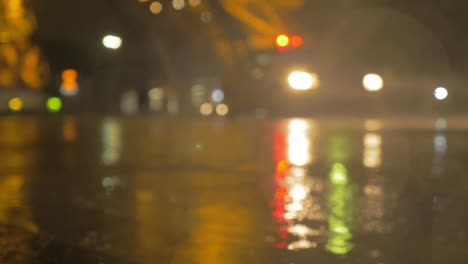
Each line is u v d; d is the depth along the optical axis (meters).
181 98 30.23
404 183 10.55
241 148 15.87
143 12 31.91
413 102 22.91
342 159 13.63
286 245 6.77
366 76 23.14
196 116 28.45
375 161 13.30
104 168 12.47
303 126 21.95
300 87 24.16
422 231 7.37
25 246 6.63
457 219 7.99
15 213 8.24
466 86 22.73
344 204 8.92
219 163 13.18
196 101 29.44
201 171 12.03
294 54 24.61
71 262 6.08
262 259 6.21
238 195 9.58
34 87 31.56
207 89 28.88
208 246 6.71
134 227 7.54
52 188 10.13
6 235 7.09
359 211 8.46
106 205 8.80
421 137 18.00
